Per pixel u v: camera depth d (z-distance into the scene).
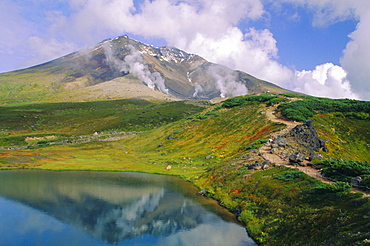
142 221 42.88
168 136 129.12
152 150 118.12
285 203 38.84
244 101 141.12
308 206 35.03
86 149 130.88
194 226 40.19
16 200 53.09
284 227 33.06
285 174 47.31
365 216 26.20
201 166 84.06
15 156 102.62
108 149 131.75
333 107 96.75
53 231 39.12
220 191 54.75
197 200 53.75
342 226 26.66
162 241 35.72
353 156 62.22
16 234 38.09
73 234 38.16
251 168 57.66
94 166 91.69
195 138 114.19
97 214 46.34
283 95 137.12
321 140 64.75
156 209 48.22
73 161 100.38
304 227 30.61
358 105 91.81
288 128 82.56
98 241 36.22
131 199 54.50
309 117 90.25
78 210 48.03
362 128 77.88
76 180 71.06
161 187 64.44
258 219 38.97
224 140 100.38
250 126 102.44
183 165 88.94
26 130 184.50
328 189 36.12
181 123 142.38
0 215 45.12
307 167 50.19
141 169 87.00
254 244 33.41
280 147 64.75
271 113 108.44
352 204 30.28
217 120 125.62
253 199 44.97
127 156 112.94
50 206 50.06
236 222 41.34
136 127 192.75
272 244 30.95
